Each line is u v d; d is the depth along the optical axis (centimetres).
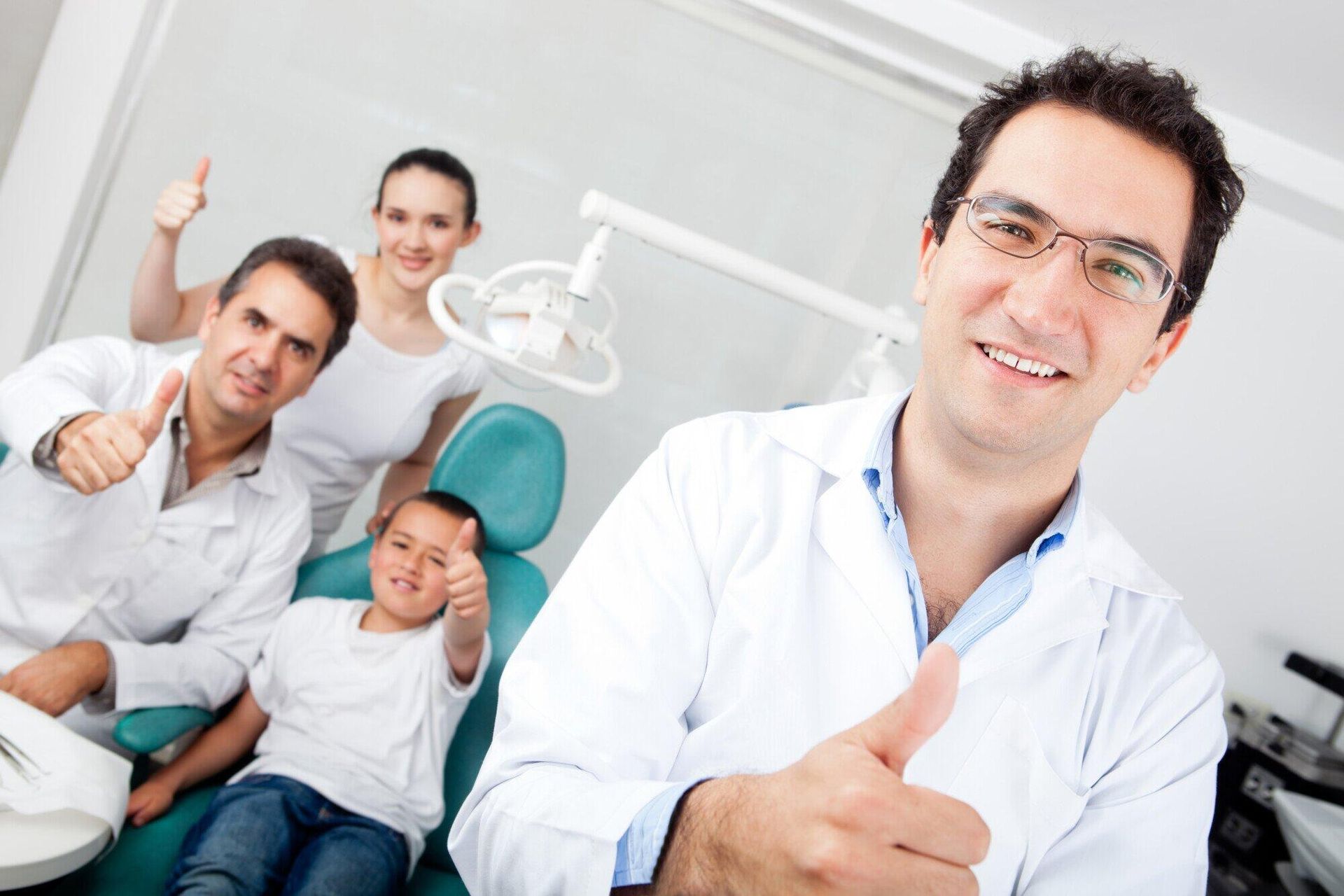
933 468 74
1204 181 69
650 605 74
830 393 211
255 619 166
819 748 47
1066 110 69
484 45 199
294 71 197
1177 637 80
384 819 147
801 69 204
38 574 154
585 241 205
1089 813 74
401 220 198
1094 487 215
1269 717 204
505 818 63
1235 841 187
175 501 162
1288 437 212
